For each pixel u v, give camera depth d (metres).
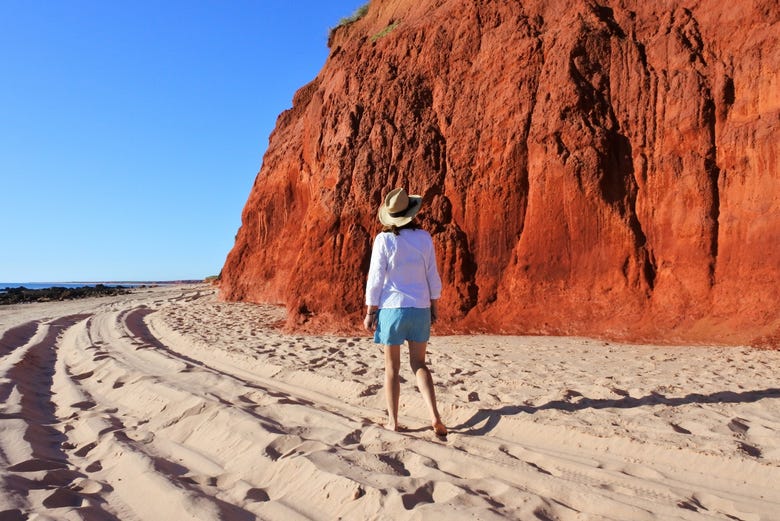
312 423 4.37
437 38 14.34
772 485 2.94
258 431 3.97
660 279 10.24
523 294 11.28
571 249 11.11
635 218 10.83
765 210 9.37
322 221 13.42
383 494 2.76
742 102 10.16
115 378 6.42
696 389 5.09
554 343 9.20
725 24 10.95
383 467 3.23
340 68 16.67
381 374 6.31
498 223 12.01
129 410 5.22
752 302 8.97
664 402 4.58
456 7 14.58
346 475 3.03
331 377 6.14
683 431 3.79
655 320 9.70
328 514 2.75
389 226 4.25
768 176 9.49
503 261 11.84
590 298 10.64
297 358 7.68
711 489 2.96
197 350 9.00
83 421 4.66
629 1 12.62
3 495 2.85
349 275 12.50
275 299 19.02
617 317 10.12
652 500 2.75
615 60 11.87
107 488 3.16
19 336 11.57
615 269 10.62
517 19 13.32
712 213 9.99
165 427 4.52
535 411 4.39
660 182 10.73
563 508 2.65
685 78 10.86
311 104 18.48
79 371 7.40
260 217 20.92
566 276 11.05
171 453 3.85
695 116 10.48
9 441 3.95
